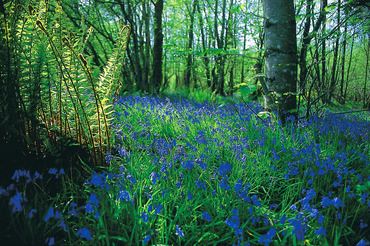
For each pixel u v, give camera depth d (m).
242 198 1.85
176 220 1.81
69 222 1.67
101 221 1.57
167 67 23.36
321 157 2.85
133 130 3.83
